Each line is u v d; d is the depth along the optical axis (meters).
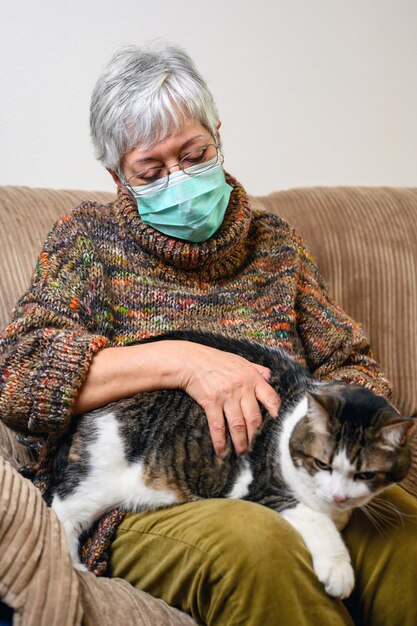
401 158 2.51
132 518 1.28
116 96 1.36
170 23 2.09
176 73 1.36
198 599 1.10
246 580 1.05
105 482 1.31
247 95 2.24
